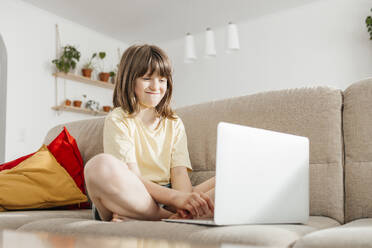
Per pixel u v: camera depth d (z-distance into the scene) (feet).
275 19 14.05
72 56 13.17
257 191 2.58
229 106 4.66
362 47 12.23
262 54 14.24
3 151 11.49
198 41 15.88
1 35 11.83
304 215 2.95
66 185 5.07
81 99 14.14
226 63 15.07
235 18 14.38
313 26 13.23
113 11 13.43
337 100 3.90
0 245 1.12
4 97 11.77
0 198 4.61
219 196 2.35
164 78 4.08
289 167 2.85
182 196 3.01
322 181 3.69
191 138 4.83
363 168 3.56
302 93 4.11
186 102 15.93
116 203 2.88
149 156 4.04
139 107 4.11
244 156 2.51
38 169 5.00
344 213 3.60
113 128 3.82
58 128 6.65
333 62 12.74
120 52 16.31
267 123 4.21
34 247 1.05
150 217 3.04
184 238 2.27
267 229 2.23
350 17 12.53
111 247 1.06
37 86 12.65
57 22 13.60
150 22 14.48
